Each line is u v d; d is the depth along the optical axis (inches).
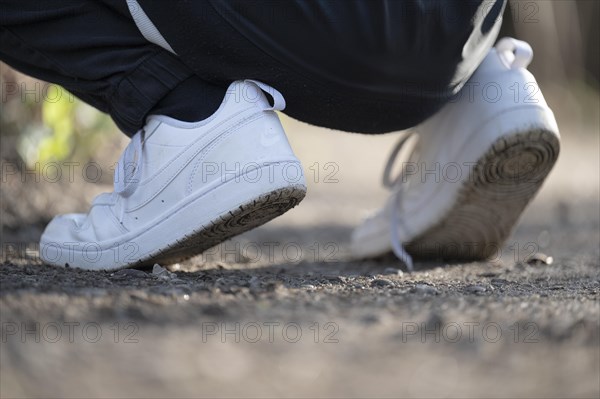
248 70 89.7
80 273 96.8
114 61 92.4
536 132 108.4
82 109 187.6
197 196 91.2
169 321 73.1
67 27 92.2
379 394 61.1
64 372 60.8
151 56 92.0
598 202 246.5
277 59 88.2
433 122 118.0
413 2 87.6
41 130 170.9
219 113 90.7
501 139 108.7
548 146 110.5
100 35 91.8
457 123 113.6
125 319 72.6
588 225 200.4
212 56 89.1
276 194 89.4
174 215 92.7
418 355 68.3
